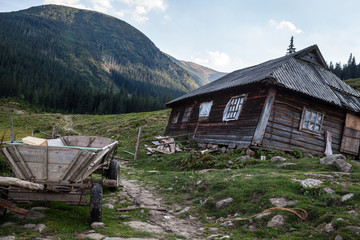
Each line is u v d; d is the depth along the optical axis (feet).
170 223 18.31
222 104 54.65
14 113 247.91
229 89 50.62
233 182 24.80
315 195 18.79
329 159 29.14
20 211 14.64
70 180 15.94
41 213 16.40
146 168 45.91
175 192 26.81
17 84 383.65
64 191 16.10
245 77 53.62
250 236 15.26
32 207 17.43
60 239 12.86
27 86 396.57
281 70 45.65
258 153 40.22
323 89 48.44
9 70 520.01
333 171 26.91
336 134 48.85
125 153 63.21
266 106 41.83
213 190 24.52
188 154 47.11
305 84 45.98
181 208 22.13
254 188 21.57
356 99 53.47
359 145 50.67
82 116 260.01
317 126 47.01
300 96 45.11
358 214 15.16
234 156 41.04
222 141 49.52
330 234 13.88
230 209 19.80
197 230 17.34
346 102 49.06
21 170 15.40
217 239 15.12
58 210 17.47
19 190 15.49
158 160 49.83
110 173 23.80
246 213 18.60
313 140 46.06
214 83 75.10
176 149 56.39
